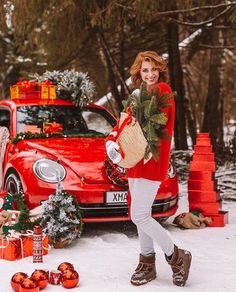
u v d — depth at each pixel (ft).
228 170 32.73
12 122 22.88
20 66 49.60
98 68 43.78
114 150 13.74
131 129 13.58
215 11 36.45
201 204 21.47
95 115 24.34
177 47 39.04
